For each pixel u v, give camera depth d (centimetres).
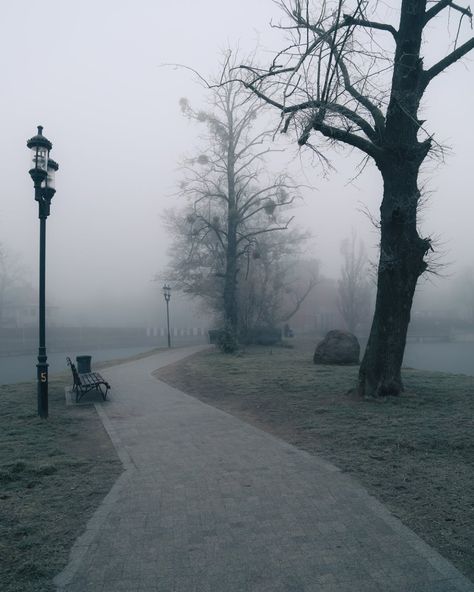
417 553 387
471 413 851
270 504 494
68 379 1658
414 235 1000
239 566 373
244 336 3150
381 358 1012
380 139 1011
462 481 549
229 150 2562
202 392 1291
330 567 369
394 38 1005
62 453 710
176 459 664
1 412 1041
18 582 356
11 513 483
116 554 394
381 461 630
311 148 1047
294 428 837
